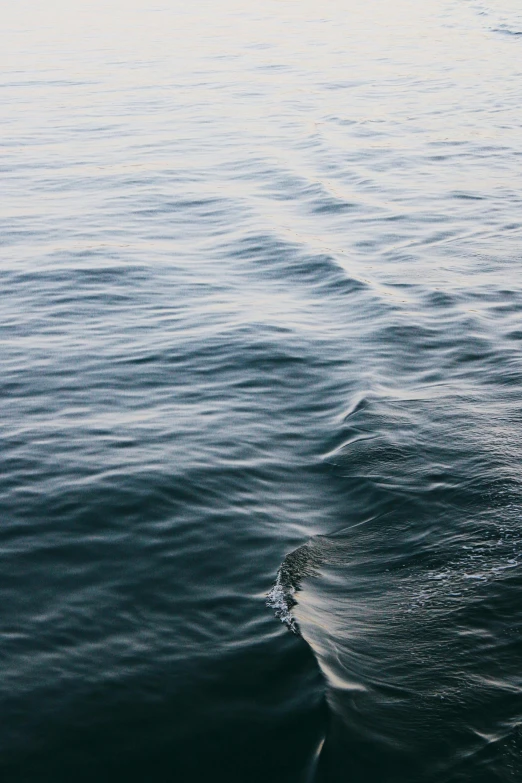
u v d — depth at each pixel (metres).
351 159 15.45
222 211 12.73
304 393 7.15
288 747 3.53
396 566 4.73
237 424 6.61
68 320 8.93
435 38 30.16
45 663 4.05
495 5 36.91
